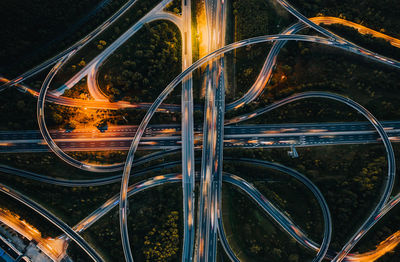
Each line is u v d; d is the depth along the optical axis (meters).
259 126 124.31
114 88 120.56
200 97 127.62
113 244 106.12
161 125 124.62
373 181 111.44
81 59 125.44
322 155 120.62
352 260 105.62
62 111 120.56
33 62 122.62
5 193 108.38
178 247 105.75
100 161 119.31
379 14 127.56
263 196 114.81
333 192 113.12
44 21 119.50
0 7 108.12
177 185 117.19
